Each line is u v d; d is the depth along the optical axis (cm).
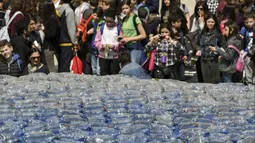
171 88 1966
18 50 2417
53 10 2573
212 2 2942
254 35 2430
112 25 2498
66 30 2586
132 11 2580
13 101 1805
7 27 2481
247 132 1559
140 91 1922
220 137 1521
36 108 1738
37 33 2491
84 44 2600
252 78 2441
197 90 1969
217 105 1803
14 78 2064
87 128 1580
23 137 1509
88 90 1930
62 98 1834
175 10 2522
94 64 2558
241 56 2450
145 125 1603
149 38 2531
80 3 2631
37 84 1966
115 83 1998
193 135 1535
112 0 2514
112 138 1507
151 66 2431
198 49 2461
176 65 2427
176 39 2444
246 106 1808
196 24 2589
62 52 2592
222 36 2478
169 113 1725
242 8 2889
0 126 1580
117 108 1755
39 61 2369
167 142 1493
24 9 2508
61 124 1600
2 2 2723
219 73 2477
